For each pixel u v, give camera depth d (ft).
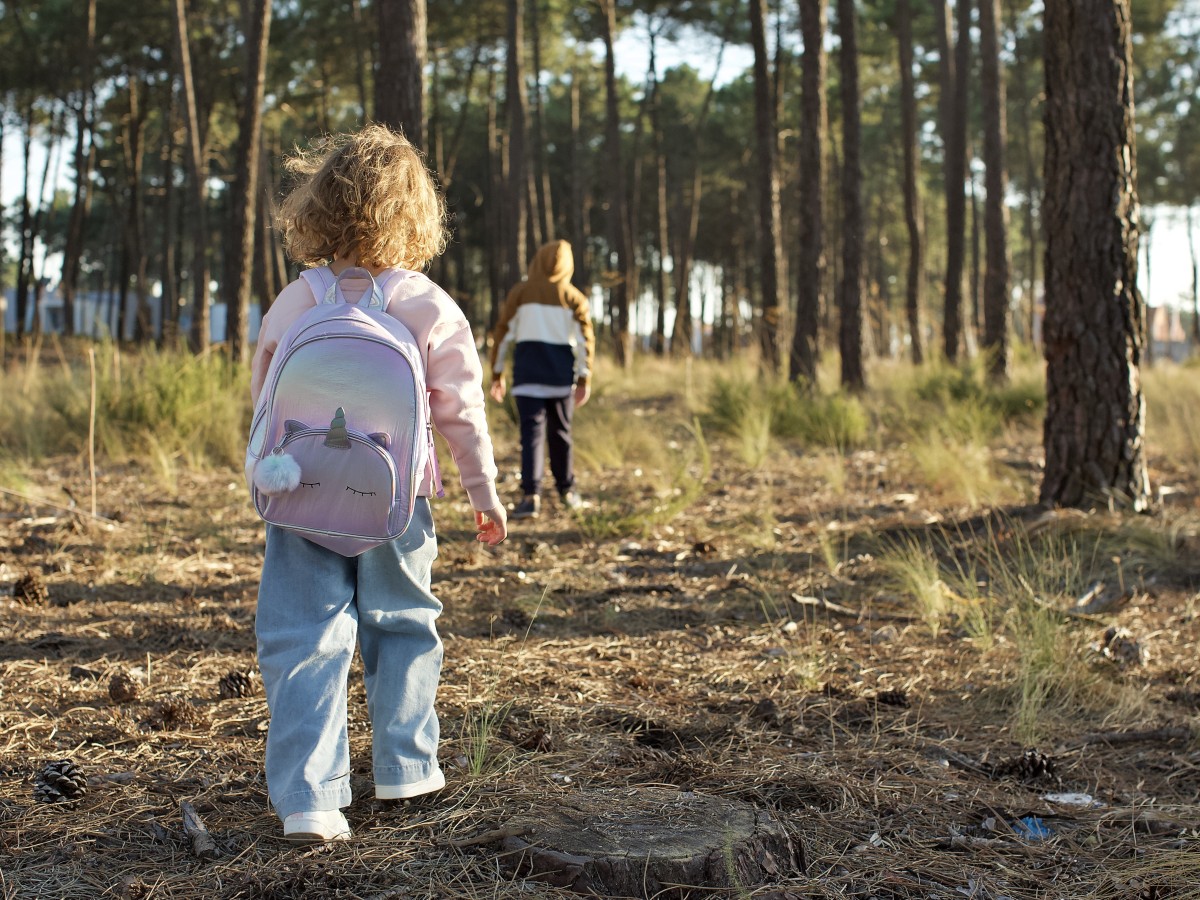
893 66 109.40
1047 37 19.54
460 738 9.58
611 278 49.08
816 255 46.98
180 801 8.11
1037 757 9.50
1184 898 7.19
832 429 32.99
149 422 28.12
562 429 22.29
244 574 16.24
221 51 93.04
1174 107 125.90
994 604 14.55
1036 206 133.69
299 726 6.97
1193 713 11.12
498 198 107.04
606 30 80.64
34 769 8.69
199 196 56.29
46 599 13.87
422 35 27.30
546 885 6.88
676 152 141.90
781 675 12.09
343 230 7.20
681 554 18.49
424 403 6.94
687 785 8.87
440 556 17.61
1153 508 19.62
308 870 6.89
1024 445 31.78
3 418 29.48
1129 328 19.60
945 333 61.46
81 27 93.15
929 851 7.94
